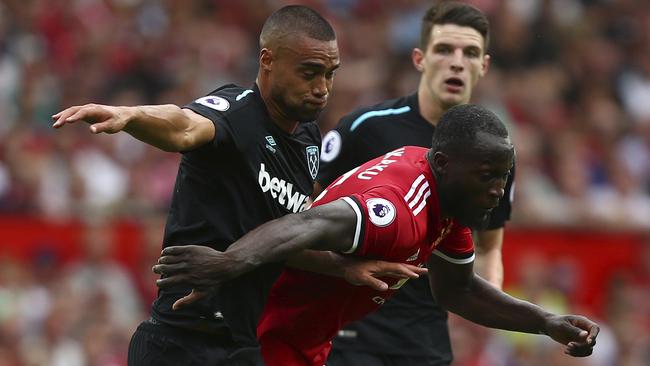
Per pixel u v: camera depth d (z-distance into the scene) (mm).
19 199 40281
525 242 39656
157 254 37312
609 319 39656
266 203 17172
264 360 18453
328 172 22938
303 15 16891
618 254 40250
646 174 51625
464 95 22625
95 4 53344
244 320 17422
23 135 43875
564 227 41500
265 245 15578
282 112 17141
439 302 19312
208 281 15359
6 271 36500
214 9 55812
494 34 55812
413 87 51688
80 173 41875
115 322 35844
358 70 52531
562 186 47500
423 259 17562
